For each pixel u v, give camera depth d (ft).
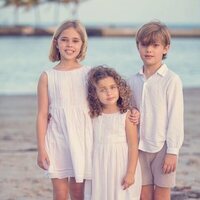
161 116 14.84
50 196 19.98
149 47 14.82
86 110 15.10
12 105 43.11
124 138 14.94
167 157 14.67
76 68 15.42
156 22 15.19
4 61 96.84
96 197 14.97
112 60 95.71
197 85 60.34
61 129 15.12
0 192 20.43
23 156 26.27
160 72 14.92
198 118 36.17
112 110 15.01
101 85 14.69
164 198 15.23
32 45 148.56
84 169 14.99
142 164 15.28
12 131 32.35
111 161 14.83
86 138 15.01
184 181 21.34
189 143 28.48
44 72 15.43
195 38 201.26
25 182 21.76
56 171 15.12
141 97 15.05
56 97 15.23
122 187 14.88
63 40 15.29
